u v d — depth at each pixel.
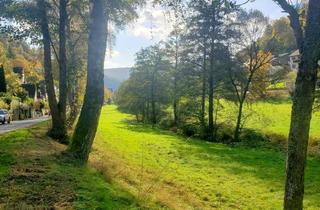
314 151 37.66
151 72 79.81
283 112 63.47
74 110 36.91
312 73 9.79
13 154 16.50
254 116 58.12
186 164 32.06
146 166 28.77
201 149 41.19
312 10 9.73
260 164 32.56
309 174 28.05
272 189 23.61
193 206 17.98
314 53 9.70
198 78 54.50
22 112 89.94
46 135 25.23
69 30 30.78
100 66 17.94
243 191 23.09
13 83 100.94
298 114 9.93
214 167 30.94
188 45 53.44
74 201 11.35
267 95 54.56
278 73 51.16
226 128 52.00
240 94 51.50
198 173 28.22
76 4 26.69
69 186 12.65
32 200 11.02
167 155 36.59
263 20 49.41
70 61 32.09
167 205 14.80
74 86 36.91
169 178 24.86
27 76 122.56
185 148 41.56
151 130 63.62
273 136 47.16
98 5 17.73
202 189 23.11
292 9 10.10
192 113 55.22
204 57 53.62
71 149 17.66
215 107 57.62
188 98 56.66
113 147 37.66
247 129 50.25
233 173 28.62
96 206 11.28
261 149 42.22
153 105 80.38
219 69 50.78
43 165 15.07
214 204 20.09
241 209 19.59
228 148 42.59
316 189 23.62
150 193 15.50
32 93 117.25
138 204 13.00
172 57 69.75
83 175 14.52
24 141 20.89
